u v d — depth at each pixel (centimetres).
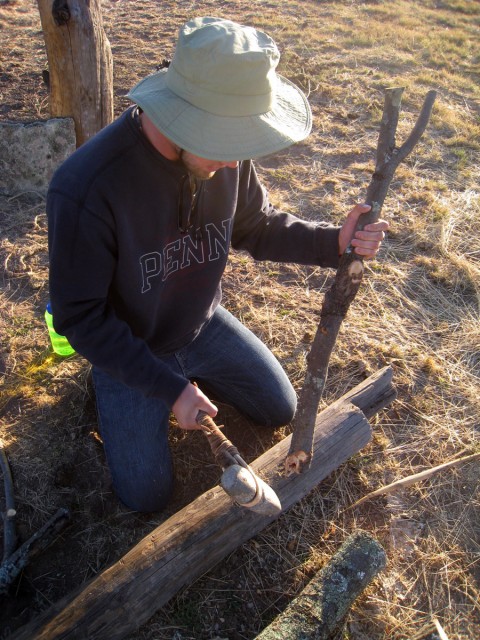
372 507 236
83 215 162
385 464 251
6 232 369
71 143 392
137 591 185
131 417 216
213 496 208
